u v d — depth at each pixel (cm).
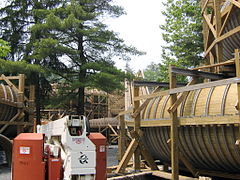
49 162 688
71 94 2667
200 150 898
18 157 685
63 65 2764
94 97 4862
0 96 1591
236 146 768
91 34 2644
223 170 905
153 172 1054
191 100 915
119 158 1323
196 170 959
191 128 902
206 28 1506
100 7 2773
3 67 2162
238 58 701
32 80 2627
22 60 2420
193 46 2939
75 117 711
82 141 668
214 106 820
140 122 1102
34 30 2392
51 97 2767
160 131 1049
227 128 786
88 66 2448
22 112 1684
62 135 699
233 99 779
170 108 885
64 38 2617
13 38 2739
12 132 1800
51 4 2808
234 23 1209
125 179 1000
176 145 889
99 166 759
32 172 674
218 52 1192
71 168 648
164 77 3145
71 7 2466
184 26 3056
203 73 991
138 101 1112
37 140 687
